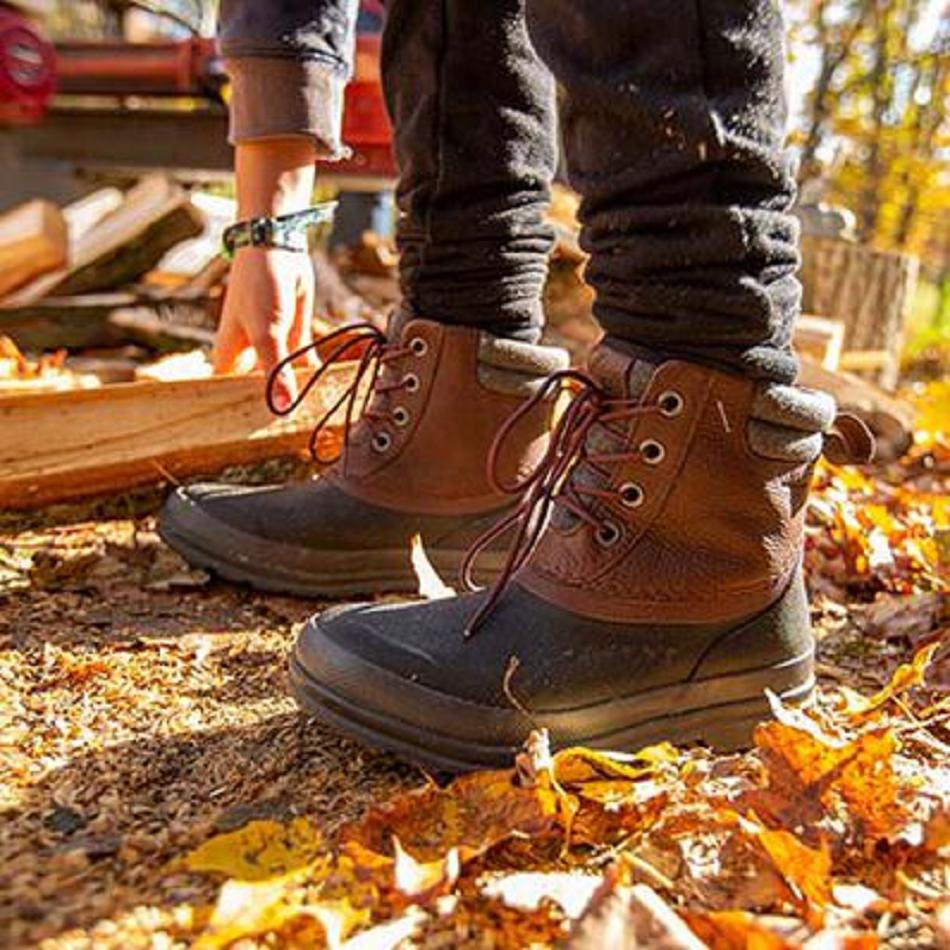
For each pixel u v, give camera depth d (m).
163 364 1.96
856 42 8.39
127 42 3.94
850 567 1.64
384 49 1.34
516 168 1.32
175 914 0.75
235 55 1.43
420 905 0.76
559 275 2.95
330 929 0.72
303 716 1.07
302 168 1.50
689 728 1.01
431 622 1.00
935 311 9.91
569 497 1.00
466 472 1.38
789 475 1.00
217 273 3.06
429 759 0.95
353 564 1.40
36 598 1.38
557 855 0.85
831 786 0.89
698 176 0.89
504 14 1.28
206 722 1.06
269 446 1.73
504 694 0.95
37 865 0.80
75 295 2.99
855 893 0.80
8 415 1.57
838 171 8.77
